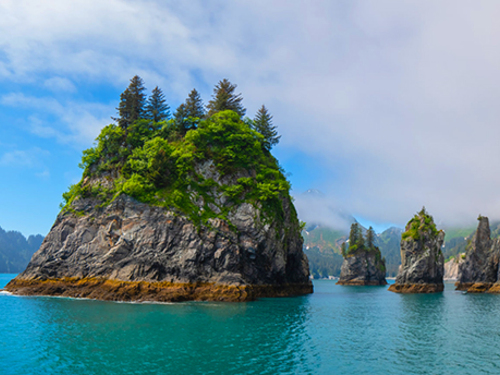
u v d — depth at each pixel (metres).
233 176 84.81
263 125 111.88
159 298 63.19
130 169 80.25
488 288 122.31
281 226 87.88
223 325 42.62
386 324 49.03
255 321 46.38
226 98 107.62
